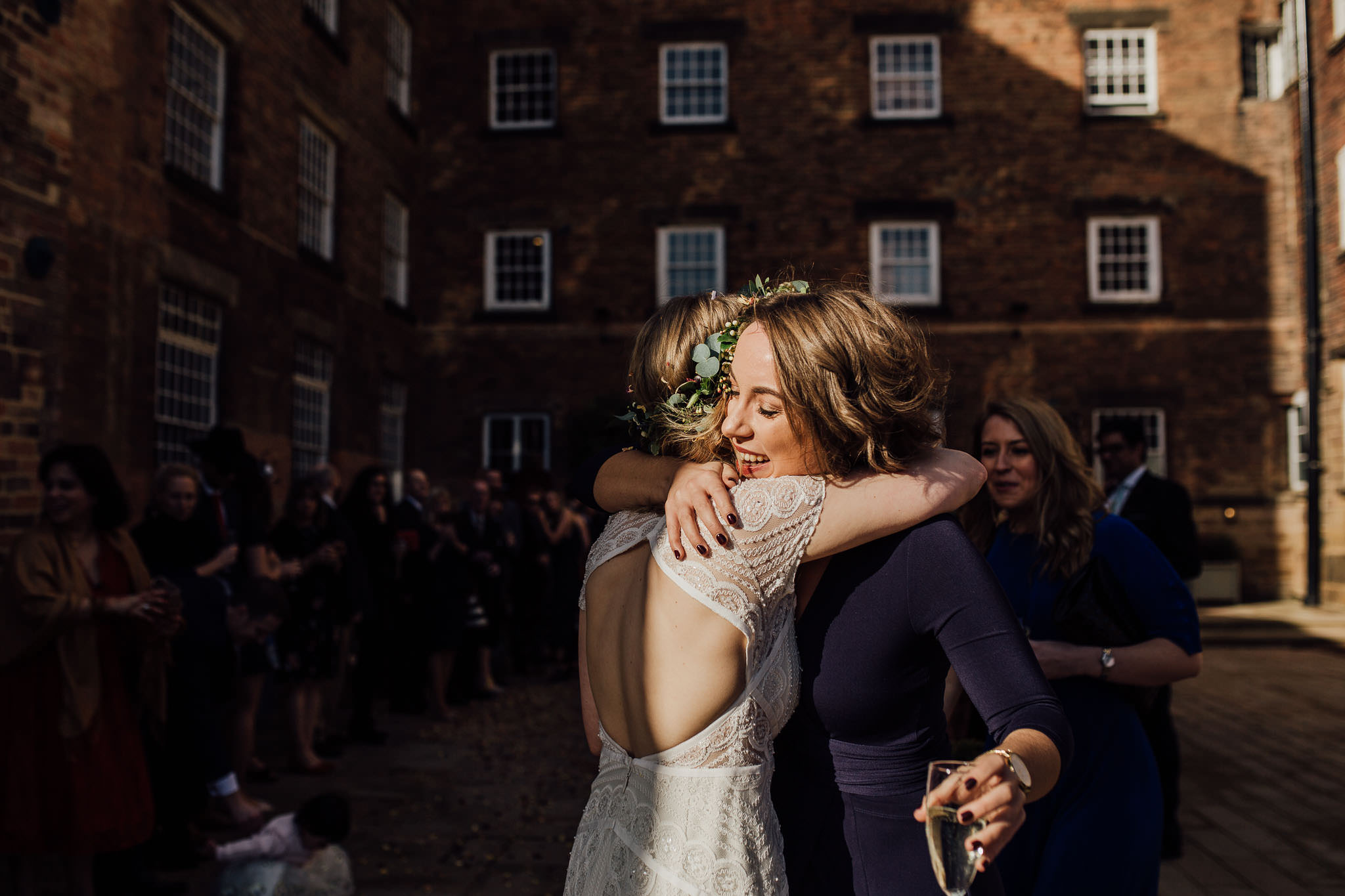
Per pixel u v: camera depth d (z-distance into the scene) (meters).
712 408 1.52
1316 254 14.46
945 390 1.53
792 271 1.72
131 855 3.77
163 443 8.76
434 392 16.22
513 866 4.30
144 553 4.26
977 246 15.78
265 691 8.08
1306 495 14.59
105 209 7.58
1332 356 14.02
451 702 8.30
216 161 9.83
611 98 16.27
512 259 16.39
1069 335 15.62
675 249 16.17
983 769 1.17
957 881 1.17
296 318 11.41
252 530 5.55
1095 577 2.37
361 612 6.36
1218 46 15.62
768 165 16.02
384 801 5.32
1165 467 15.42
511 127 16.34
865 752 1.38
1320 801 5.40
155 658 3.65
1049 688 1.30
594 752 1.58
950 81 15.91
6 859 3.48
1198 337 15.50
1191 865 4.36
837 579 1.39
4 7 6.30
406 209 15.69
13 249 6.32
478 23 16.45
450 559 7.69
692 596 1.30
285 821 3.71
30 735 3.35
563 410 16.05
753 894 1.26
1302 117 14.73
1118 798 2.22
